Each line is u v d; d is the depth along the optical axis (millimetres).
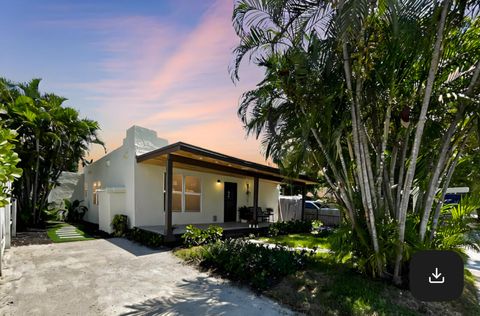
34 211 10680
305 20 4289
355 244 4496
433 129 4547
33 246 6945
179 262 5602
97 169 12414
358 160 4242
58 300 3682
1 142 3275
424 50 3865
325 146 4656
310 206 15859
